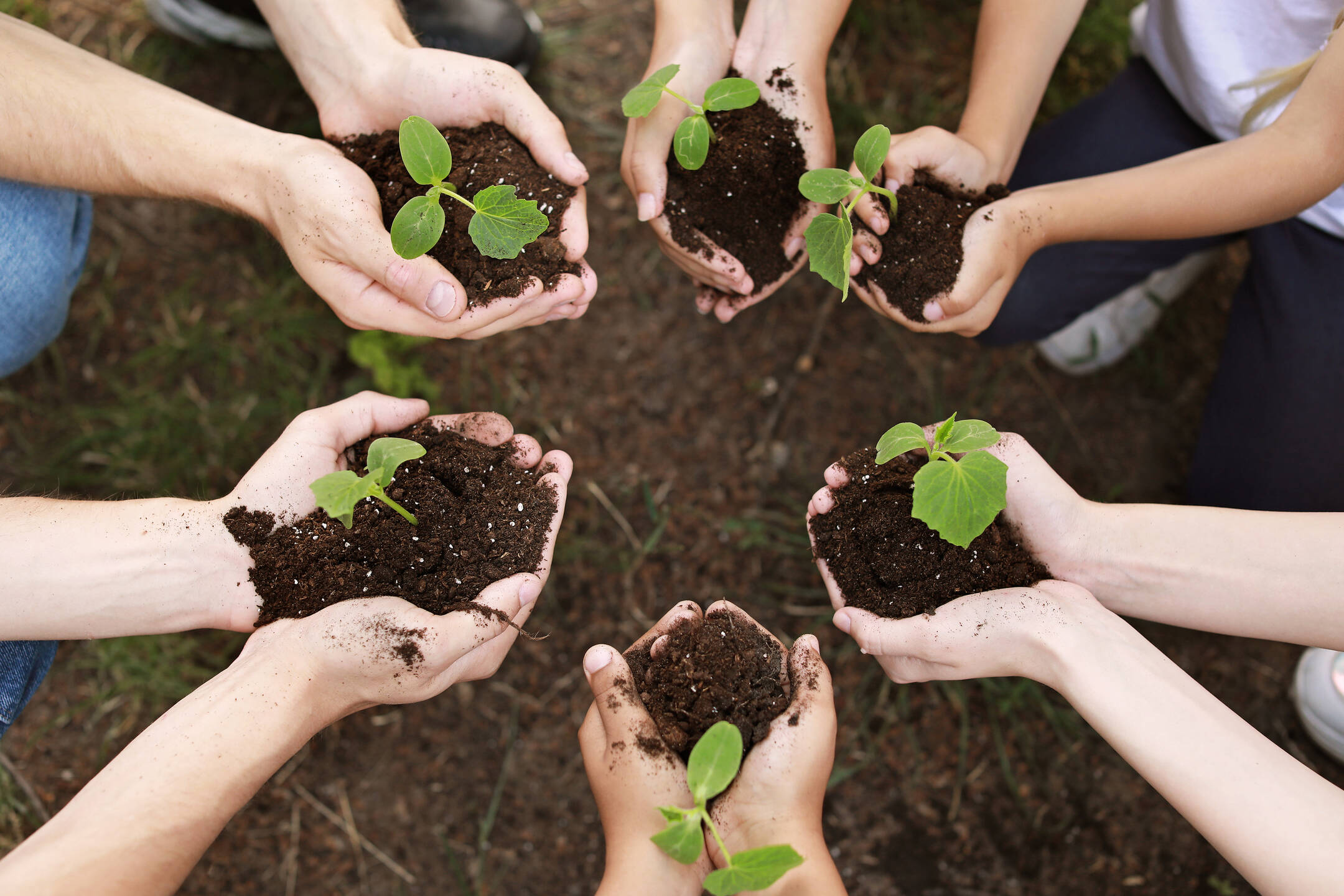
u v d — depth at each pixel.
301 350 2.24
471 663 1.42
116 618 1.36
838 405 2.24
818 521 1.55
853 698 2.04
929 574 1.44
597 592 2.10
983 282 1.56
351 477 1.25
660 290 2.29
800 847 1.24
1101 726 1.25
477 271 1.52
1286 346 1.82
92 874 1.05
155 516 1.38
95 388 2.21
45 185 1.52
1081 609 1.34
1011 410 2.27
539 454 1.58
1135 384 2.31
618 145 2.35
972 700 2.04
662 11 1.71
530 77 2.38
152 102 1.55
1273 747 1.17
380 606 1.32
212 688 1.27
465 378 2.22
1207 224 1.55
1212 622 1.38
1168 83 1.96
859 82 2.40
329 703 1.32
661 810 1.12
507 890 1.94
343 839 1.96
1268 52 1.72
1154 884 1.94
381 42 1.60
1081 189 1.57
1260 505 1.92
